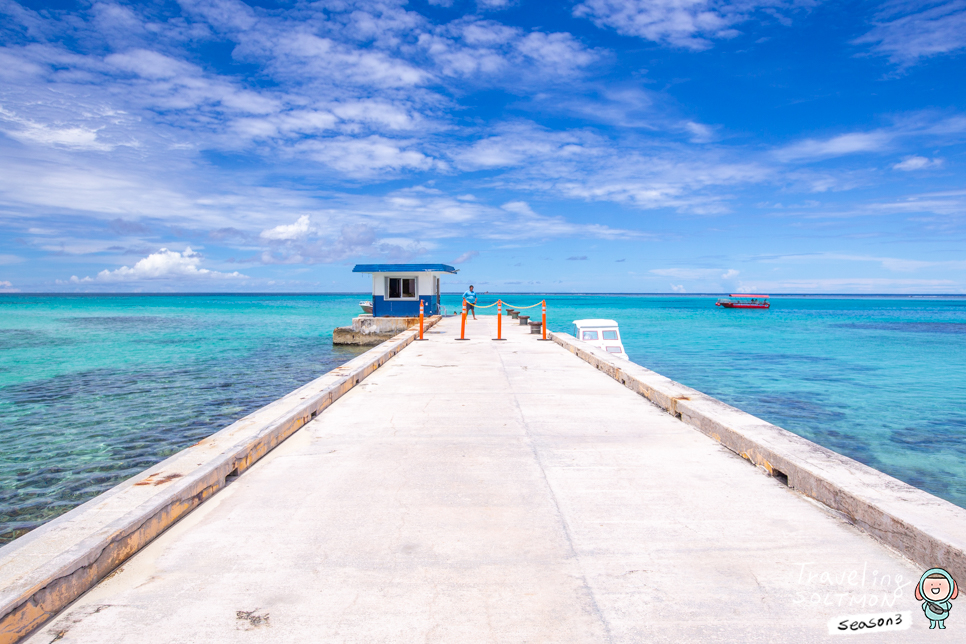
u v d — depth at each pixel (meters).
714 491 4.30
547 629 2.52
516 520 3.75
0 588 2.45
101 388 15.69
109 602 2.73
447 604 2.72
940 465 9.41
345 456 5.27
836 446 10.60
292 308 90.06
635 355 26.45
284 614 2.63
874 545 3.35
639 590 2.85
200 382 16.83
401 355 13.48
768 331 43.50
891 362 23.77
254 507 3.99
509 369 11.08
